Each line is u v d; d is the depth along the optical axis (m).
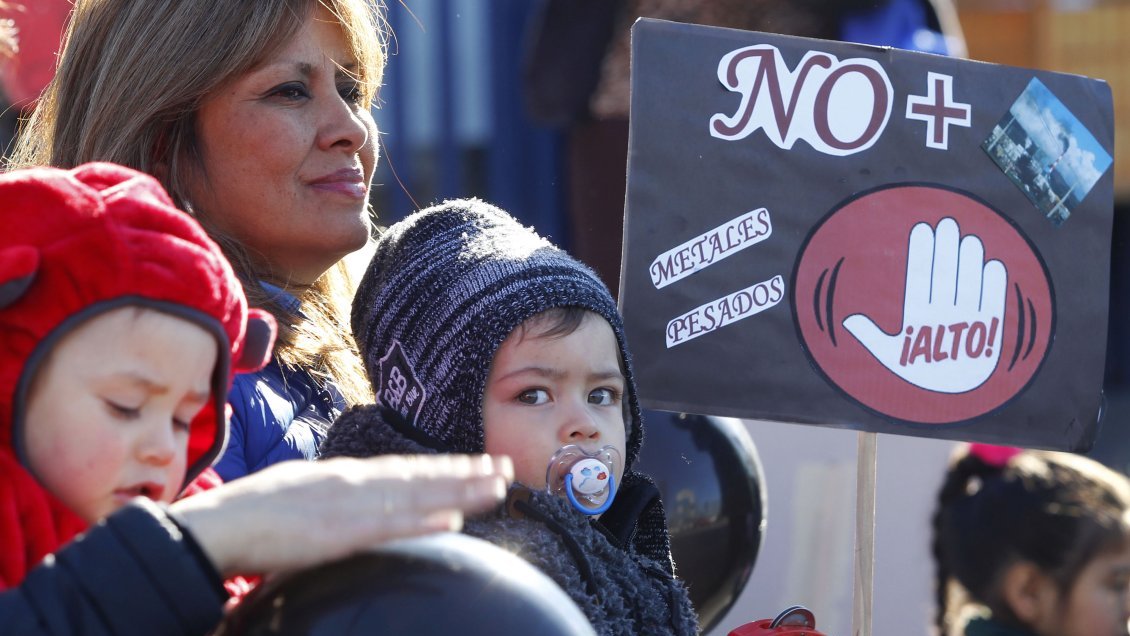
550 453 2.99
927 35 7.42
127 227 2.07
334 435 3.16
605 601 2.81
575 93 7.86
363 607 1.89
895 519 6.45
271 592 1.96
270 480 1.95
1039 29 13.02
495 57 9.66
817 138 3.79
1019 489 5.33
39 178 2.09
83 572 1.83
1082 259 4.05
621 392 3.16
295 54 3.62
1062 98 4.05
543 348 3.02
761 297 3.72
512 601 1.93
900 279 3.84
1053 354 3.99
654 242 3.66
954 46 7.67
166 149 3.64
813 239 3.77
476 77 9.71
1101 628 5.19
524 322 3.03
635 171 3.67
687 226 3.68
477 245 3.16
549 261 3.11
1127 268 14.01
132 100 3.57
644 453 4.13
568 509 2.88
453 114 9.75
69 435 2.02
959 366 3.88
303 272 3.83
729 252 3.71
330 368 3.78
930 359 3.86
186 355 2.06
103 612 1.82
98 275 2.01
